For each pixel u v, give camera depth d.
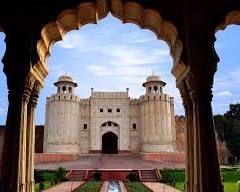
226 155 43.12
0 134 31.88
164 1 4.66
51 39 4.98
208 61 4.34
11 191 3.93
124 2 4.70
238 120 46.66
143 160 33.38
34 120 4.75
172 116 42.28
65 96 38.91
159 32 5.09
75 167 26.52
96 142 40.72
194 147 4.31
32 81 4.48
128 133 41.12
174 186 17.08
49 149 37.50
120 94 42.16
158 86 40.41
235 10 4.54
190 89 4.41
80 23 5.18
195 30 4.45
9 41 4.40
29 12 4.50
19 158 4.07
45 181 20.52
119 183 19.98
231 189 15.45
